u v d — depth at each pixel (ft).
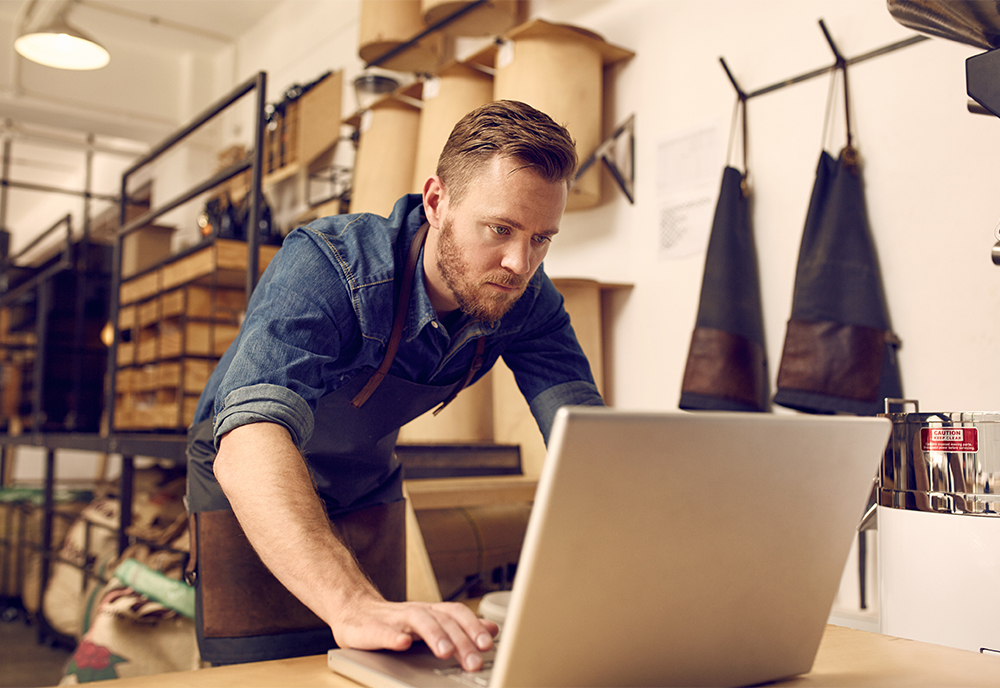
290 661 2.56
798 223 6.98
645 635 1.98
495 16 9.46
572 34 8.11
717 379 6.82
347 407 3.92
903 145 6.33
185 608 6.82
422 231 3.69
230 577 4.22
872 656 2.66
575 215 9.16
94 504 12.27
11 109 17.06
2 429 19.11
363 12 10.55
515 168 3.11
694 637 2.08
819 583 2.32
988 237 5.80
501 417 8.09
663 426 1.84
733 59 7.66
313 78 14.75
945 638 3.19
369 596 2.45
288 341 3.12
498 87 8.42
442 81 9.11
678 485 1.90
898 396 6.10
